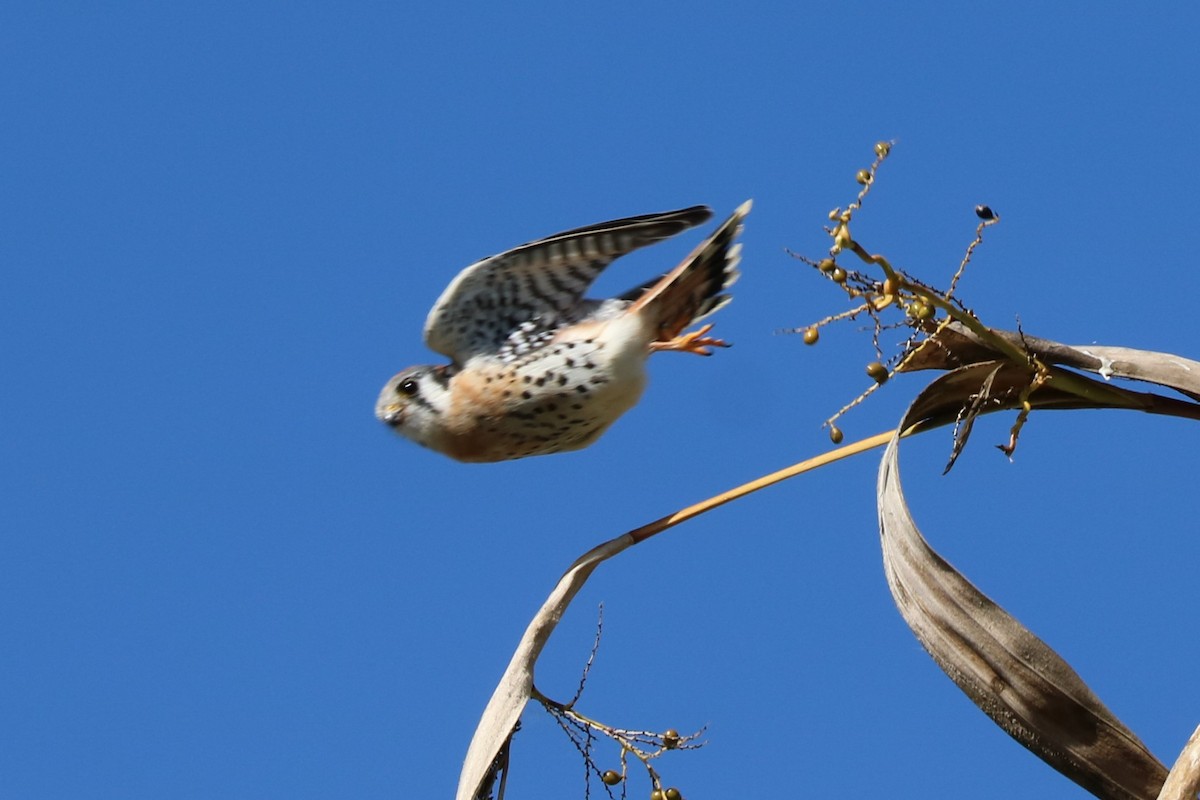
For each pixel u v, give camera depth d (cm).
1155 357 960
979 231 869
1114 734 884
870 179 817
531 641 977
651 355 1291
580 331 1284
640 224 1188
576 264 1250
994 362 942
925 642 920
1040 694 892
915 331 920
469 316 1298
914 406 956
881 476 952
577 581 993
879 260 819
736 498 1009
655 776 920
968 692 910
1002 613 899
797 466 1002
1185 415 972
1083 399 976
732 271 1274
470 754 963
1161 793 790
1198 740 792
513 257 1240
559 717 954
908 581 927
